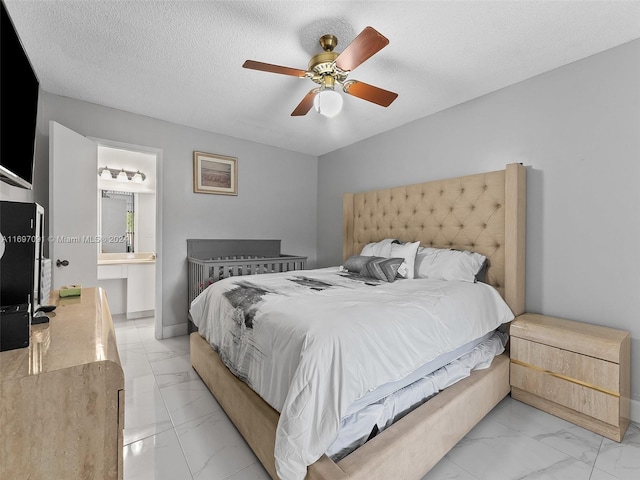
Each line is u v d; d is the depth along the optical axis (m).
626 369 1.79
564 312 2.18
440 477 1.42
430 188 2.94
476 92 2.58
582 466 1.49
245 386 1.67
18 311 0.83
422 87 2.49
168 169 3.31
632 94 1.89
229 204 3.76
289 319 1.43
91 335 0.94
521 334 2.06
